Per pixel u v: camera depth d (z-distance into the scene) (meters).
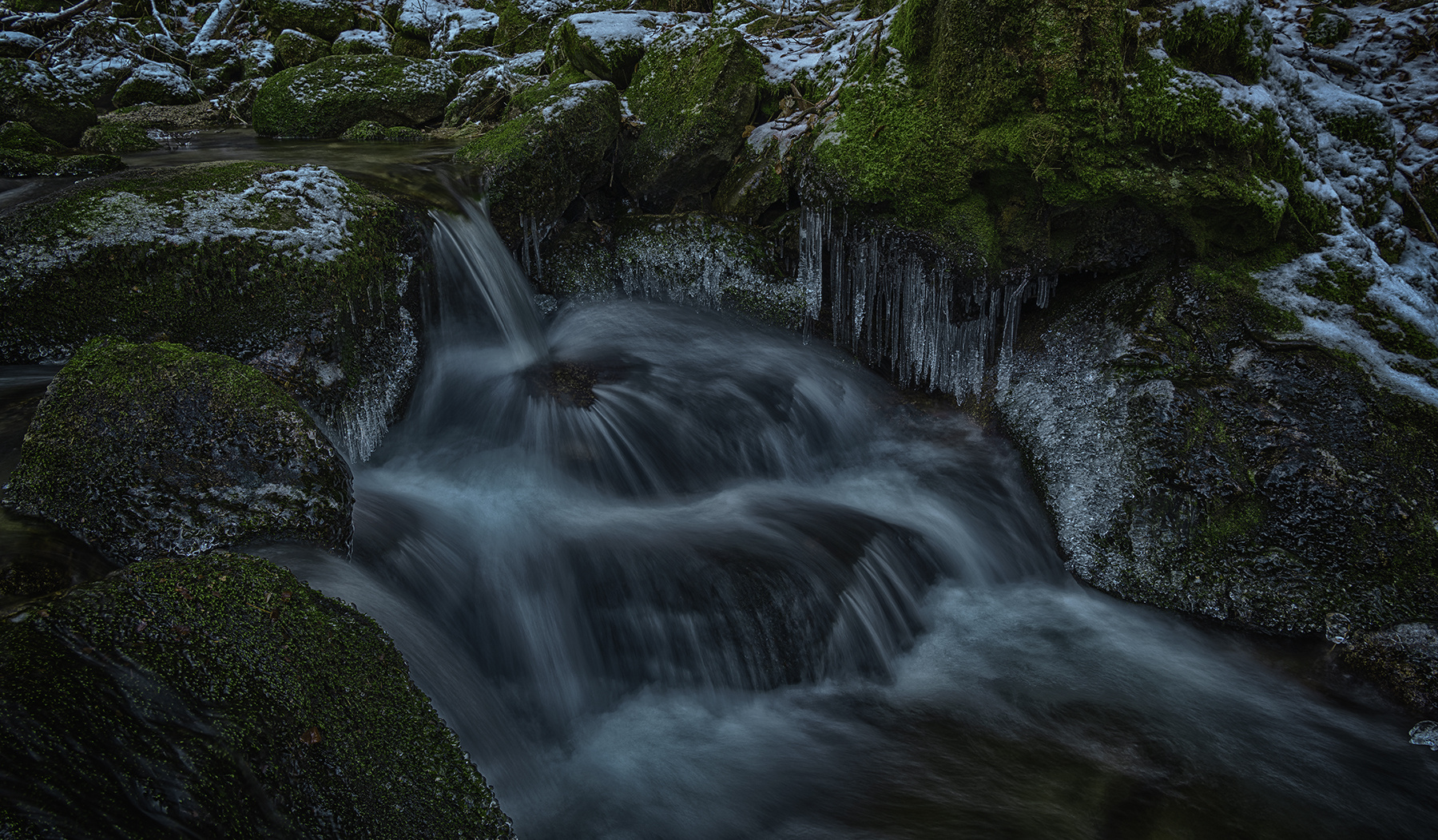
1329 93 5.64
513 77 8.48
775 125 6.26
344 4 11.90
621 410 5.13
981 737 3.58
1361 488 4.00
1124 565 4.32
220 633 2.16
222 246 4.03
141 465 2.85
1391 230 5.41
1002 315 5.45
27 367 3.85
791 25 7.33
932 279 5.32
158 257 3.92
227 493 2.94
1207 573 4.10
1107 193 4.73
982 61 4.84
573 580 3.93
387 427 4.66
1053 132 4.64
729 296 6.20
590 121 6.27
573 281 6.41
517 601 3.79
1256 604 3.97
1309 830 3.12
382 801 2.14
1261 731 3.60
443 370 5.19
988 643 4.20
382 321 4.59
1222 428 4.32
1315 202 4.95
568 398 5.18
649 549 4.11
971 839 3.04
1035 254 5.16
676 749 3.51
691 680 3.81
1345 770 3.39
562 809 3.18
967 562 4.68
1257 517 4.11
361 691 2.30
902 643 4.16
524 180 5.95
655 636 3.83
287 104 8.40
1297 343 4.45
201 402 3.03
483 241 5.65
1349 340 4.43
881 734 3.61
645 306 6.39
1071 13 4.55
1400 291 4.53
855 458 5.47
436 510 4.19
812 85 6.30
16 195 4.69
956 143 5.01
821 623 3.90
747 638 3.80
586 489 4.69
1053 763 3.43
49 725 1.79
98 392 2.99
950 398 5.73
